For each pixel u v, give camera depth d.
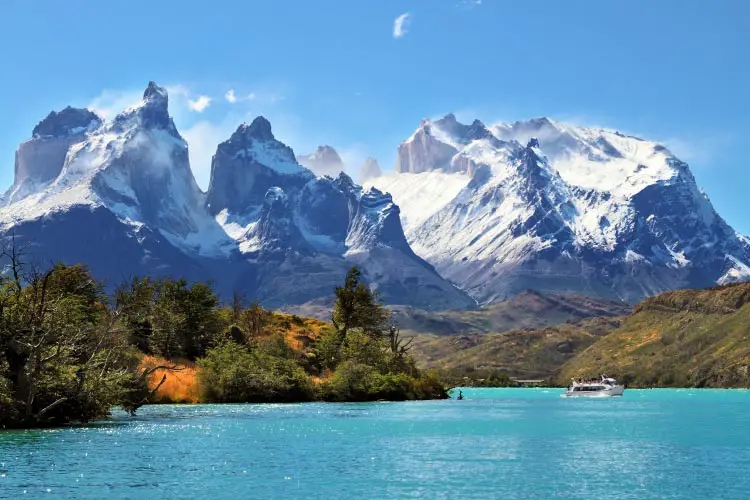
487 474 62.28
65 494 52.81
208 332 161.38
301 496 53.16
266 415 113.56
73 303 105.62
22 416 84.38
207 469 62.75
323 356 178.75
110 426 91.69
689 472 63.88
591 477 61.38
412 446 79.44
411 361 196.88
